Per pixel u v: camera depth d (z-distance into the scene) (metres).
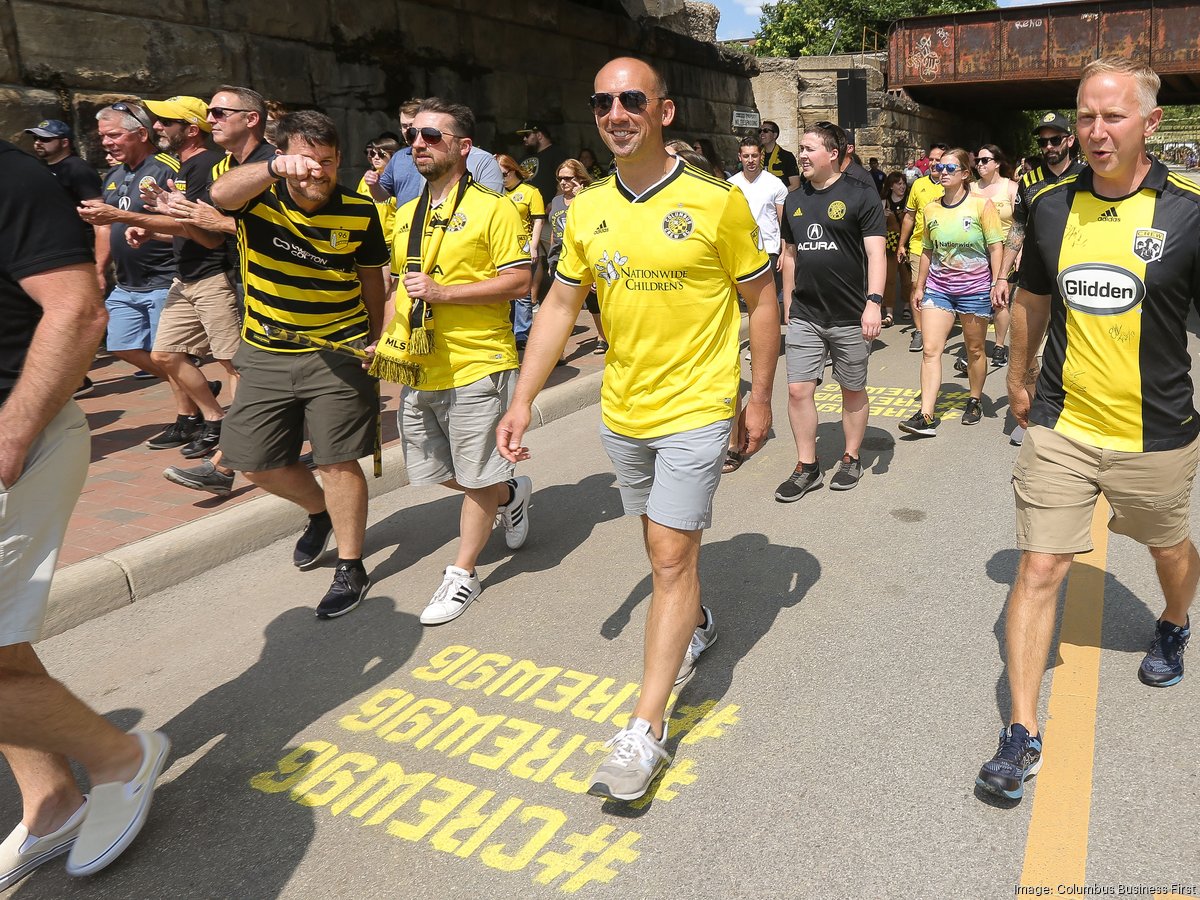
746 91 19.06
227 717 3.54
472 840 2.82
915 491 5.56
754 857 2.67
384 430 6.72
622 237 2.96
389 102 11.00
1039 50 20.20
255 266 4.05
